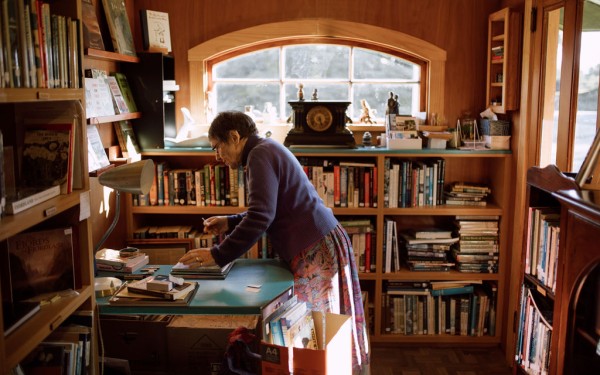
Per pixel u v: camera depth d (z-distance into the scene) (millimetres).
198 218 3783
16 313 1654
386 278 3545
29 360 1758
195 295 2125
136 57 3256
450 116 3682
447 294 3584
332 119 3424
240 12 3596
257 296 2113
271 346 1896
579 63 2539
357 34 3592
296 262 2463
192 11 3594
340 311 2543
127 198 3463
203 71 3645
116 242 3328
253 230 2256
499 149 3428
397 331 3643
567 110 2629
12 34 1470
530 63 3092
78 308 1989
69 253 1910
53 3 1851
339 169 3459
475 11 3590
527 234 2611
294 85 3768
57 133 1858
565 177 2186
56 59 1713
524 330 2629
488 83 3525
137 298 2043
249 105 3770
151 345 2547
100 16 3020
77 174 1926
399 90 3777
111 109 2883
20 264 1829
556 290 2184
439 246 3549
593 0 2404
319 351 1871
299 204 2445
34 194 1658
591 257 1925
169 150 3387
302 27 3572
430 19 3600
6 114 1848
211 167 3455
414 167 3545
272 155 2385
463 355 3520
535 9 3027
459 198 3545
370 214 3490
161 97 3326
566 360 2113
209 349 2516
